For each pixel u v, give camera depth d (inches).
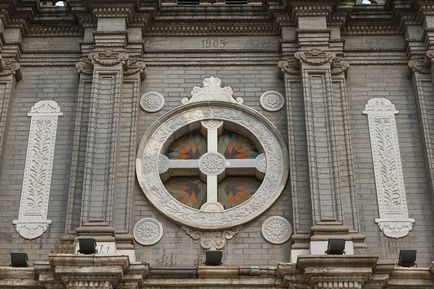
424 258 1038.4
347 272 947.3
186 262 1037.8
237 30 1212.5
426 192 1085.1
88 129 1098.1
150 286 986.7
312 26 1173.7
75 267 950.4
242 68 1187.3
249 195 1110.4
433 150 1096.2
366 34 1217.4
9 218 1071.0
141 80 1173.7
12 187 1094.4
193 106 1154.7
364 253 1028.5
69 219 1051.3
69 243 1024.9
